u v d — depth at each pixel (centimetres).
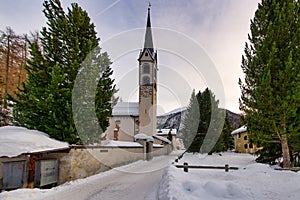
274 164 1118
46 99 1001
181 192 531
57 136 1016
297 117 833
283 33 904
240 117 1045
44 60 1148
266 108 835
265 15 1021
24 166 796
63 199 625
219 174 762
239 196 496
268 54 924
